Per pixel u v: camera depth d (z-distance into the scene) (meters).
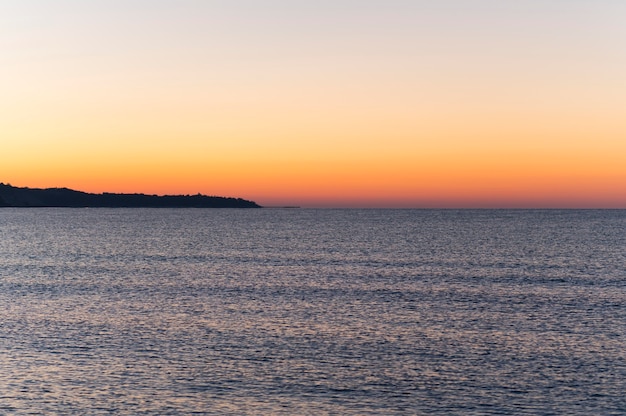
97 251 113.12
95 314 52.16
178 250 114.75
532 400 31.98
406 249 115.75
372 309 54.66
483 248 118.00
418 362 38.12
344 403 31.47
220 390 33.09
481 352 40.41
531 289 66.50
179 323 48.69
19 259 98.50
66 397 31.86
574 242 132.38
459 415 30.17
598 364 37.78
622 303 57.66
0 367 36.44
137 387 33.41
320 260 95.75
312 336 44.50
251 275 77.81
